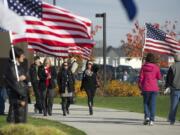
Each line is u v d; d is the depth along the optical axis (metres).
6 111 43.56
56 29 26.98
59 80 41.22
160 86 71.06
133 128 32.88
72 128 32.22
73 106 51.44
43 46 27.34
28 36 26.69
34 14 26.30
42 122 35.16
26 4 25.83
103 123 35.69
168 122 36.56
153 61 34.16
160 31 40.75
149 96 34.31
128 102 59.03
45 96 41.44
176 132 31.06
